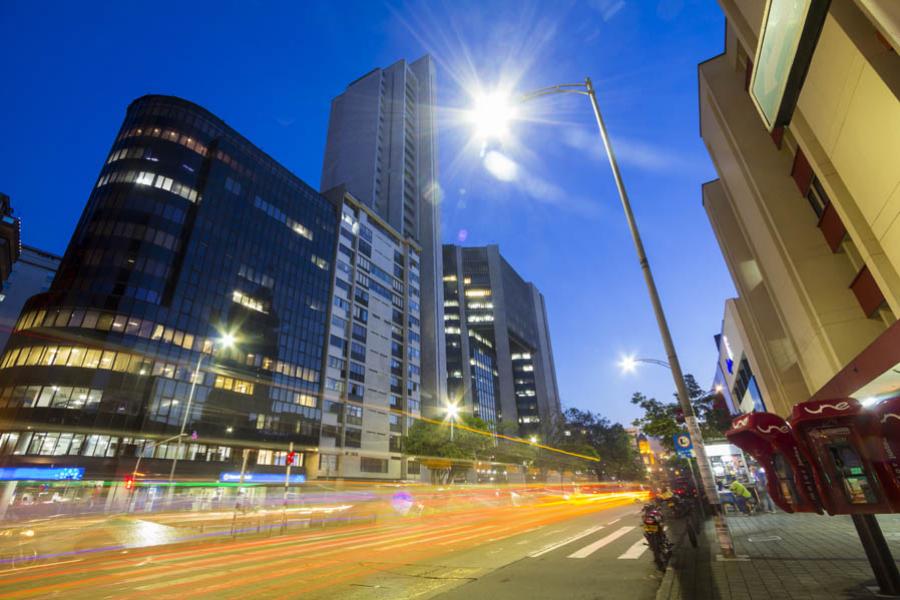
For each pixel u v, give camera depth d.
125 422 42.84
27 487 36.41
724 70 17.91
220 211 57.72
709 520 16.89
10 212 31.67
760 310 22.14
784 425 6.75
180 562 11.69
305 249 68.31
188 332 50.09
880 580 5.47
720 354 38.06
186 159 56.56
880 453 5.64
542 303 179.88
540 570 8.82
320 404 62.03
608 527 16.72
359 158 106.62
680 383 9.89
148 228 50.38
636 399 28.17
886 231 8.88
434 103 126.44
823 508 6.33
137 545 15.18
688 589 6.23
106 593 8.04
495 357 141.62
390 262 85.69
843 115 9.07
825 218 13.73
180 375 47.97
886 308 12.34
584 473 97.19
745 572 7.14
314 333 65.25
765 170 15.84
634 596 6.55
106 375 43.09
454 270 144.00
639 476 110.69
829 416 5.96
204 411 48.66
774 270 16.89
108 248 47.59
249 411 52.97
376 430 69.44
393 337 81.06
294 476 54.44
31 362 41.62
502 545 13.05
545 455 81.62
